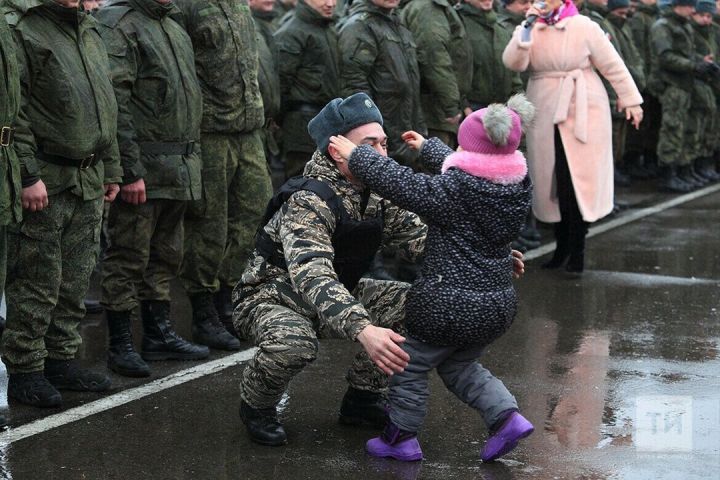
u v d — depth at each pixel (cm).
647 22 1274
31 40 488
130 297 571
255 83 629
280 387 455
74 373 537
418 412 449
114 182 536
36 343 513
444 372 455
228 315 650
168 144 573
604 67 799
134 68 557
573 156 800
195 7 604
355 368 486
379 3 758
